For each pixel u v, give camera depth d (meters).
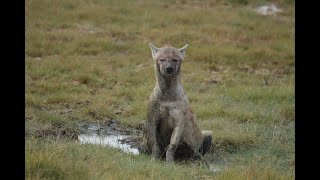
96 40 31.86
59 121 20.39
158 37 33.78
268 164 15.98
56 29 34.38
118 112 22.20
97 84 25.58
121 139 19.67
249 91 25.06
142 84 26.09
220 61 30.45
